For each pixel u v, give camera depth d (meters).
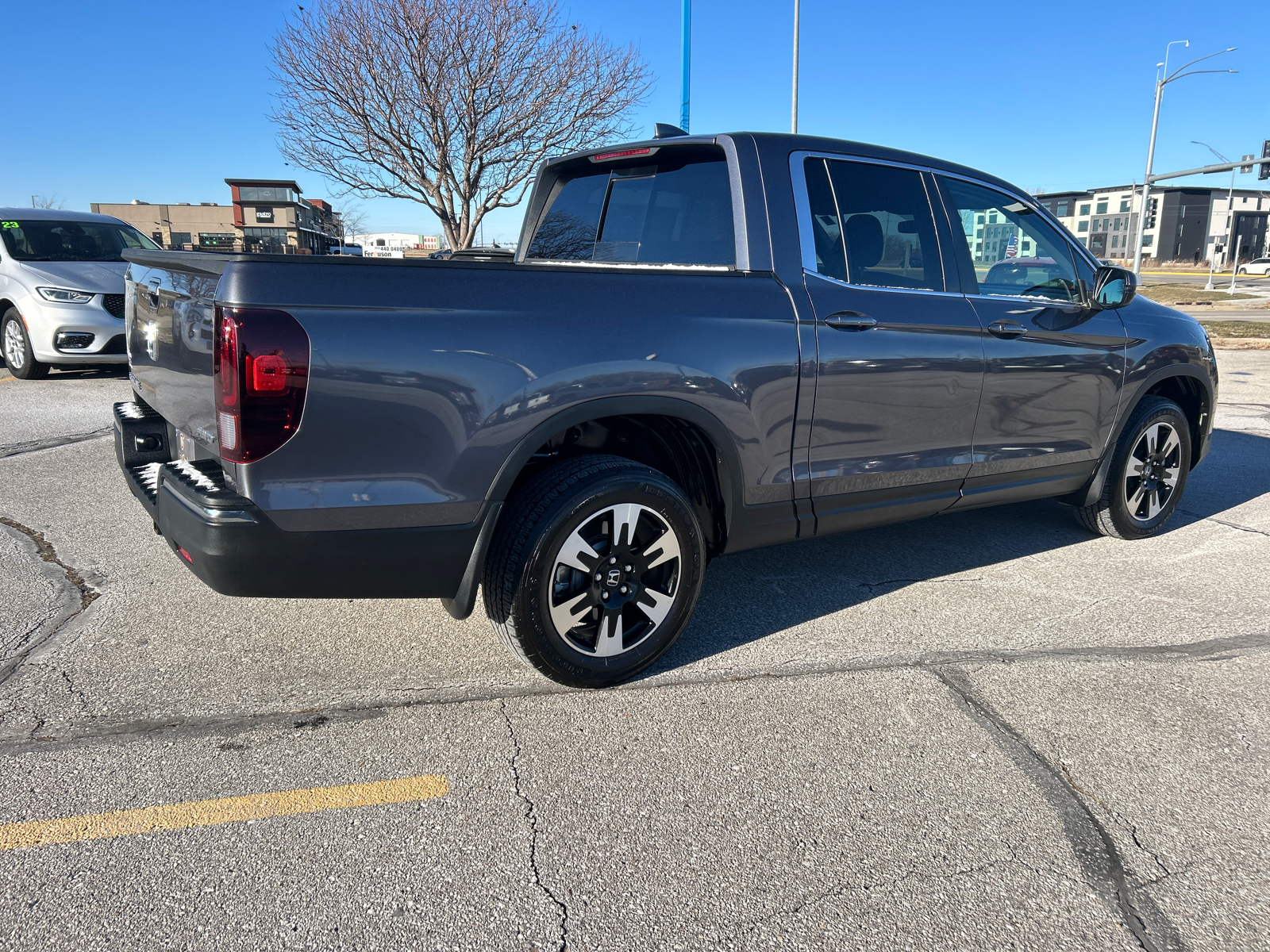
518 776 2.55
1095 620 3.74
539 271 2.73
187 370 2.73
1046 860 2.24
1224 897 2.12
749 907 2.05
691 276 3.02
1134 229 79.19
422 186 17.95
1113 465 4.58
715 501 3.30
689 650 3.40
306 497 2.46
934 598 3.96
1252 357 15.13
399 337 2.47
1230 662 3.35
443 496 2.61
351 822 2.32
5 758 2.56
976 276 3.84
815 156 3.44
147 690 2.98
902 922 2.02
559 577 2.89
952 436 3.75
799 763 2.64
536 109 17.22
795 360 3.18
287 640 3.39
